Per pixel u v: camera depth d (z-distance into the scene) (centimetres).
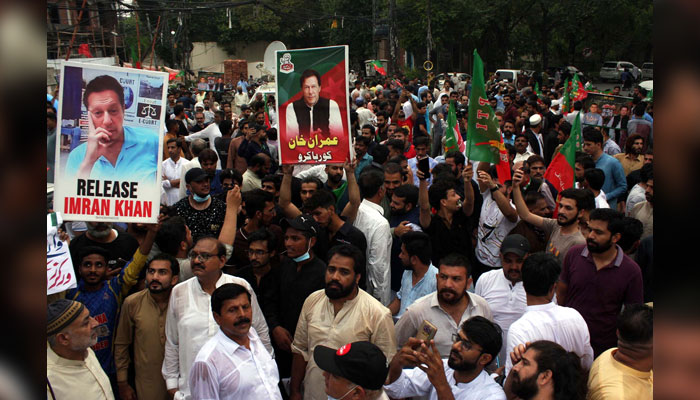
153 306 409
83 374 326
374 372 276
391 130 991
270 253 456
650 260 502
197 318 387
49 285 371
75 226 630
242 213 591
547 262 361
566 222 486
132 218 420
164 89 424
